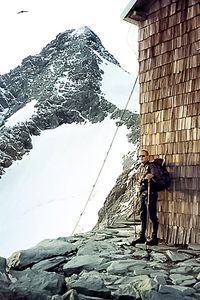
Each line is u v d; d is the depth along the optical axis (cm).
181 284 564
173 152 904
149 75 988
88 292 520
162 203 925
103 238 903
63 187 4409
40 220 3803
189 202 855
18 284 522
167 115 927
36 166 5025
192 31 868
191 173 855
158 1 961
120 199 2470
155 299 489
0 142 5359
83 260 679
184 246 827
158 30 961
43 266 659
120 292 521
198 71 850
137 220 1300
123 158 4353
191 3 873
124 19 1012
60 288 522
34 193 4459
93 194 3928
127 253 755
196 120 849
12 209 4250
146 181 862
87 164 4691
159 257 719
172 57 919
